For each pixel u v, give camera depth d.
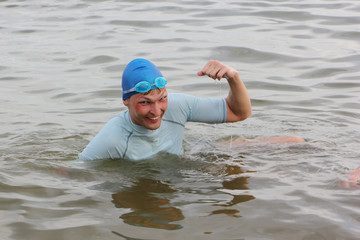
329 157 4.38
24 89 6.90
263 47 8.57
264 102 6.36
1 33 10.00
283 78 7.24
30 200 3.60
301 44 8.75
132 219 3.29
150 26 10.22
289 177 3.95
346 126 5.44
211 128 5.55
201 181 3.94
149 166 4.26
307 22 10.12
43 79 7.29
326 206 3.41
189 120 4.65
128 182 3.93
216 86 6.94
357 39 8.95
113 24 10.45
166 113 4.48
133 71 4.01
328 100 6.35
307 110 6.03
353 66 7.61
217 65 4.32
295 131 5.34
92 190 3.78
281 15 10.73
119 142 4.30
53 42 9.27
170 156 4.48
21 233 3.12
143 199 3.61
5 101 6.41
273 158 4.40
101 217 3.33
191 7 11.75
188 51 8.48
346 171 4.03
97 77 7.37
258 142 4.84
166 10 11.55
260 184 3.83
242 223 3.21
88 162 4.30
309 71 7.48
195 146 4.86
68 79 7.29
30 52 8.66
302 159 4.35
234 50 8.47
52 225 3.22
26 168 4.23
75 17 11.23
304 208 3.40
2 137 5.11
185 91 6.77
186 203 3.52
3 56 8.44
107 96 6.61
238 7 11.58
